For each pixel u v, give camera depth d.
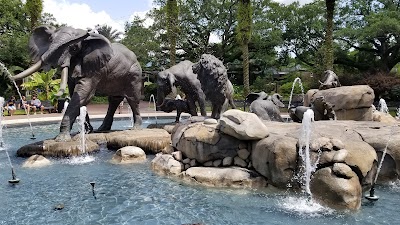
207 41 37.06
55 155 8.90
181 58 37.25
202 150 7.27
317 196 5.61
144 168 8.07
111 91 10.98
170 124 12.35
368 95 10.45
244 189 6.37
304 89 33.12
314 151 5.89
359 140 6.39
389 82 27.98
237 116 6.87
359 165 5.62
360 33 31.64
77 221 5.07
